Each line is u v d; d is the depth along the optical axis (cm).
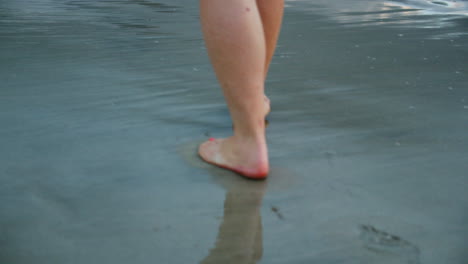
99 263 76
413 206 94
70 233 84
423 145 124
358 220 89
